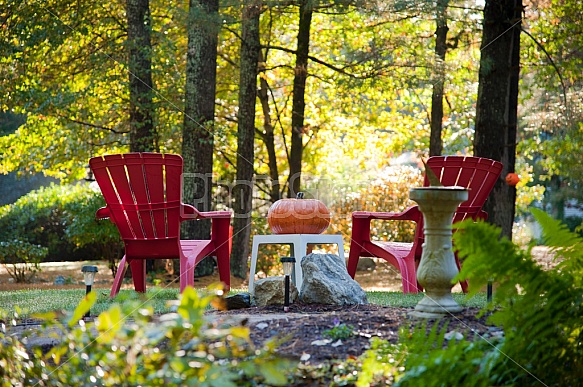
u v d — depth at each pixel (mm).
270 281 5148
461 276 2449
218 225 6914
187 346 2051
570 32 12203
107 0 12469
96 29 12828
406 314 3678
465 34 12500
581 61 12188
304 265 5262
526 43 12984
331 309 4855
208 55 10859
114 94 12617
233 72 14102
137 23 11664
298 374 2793
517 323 2484
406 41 11742
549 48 12562
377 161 17578
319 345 3195
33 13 12000
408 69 11500
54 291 7332
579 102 12227
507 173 9117
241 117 11461
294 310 4859
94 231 10930
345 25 14047
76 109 12594
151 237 6488
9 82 12391
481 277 2482
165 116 11656
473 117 15500
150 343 2004
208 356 2059
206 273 10914
